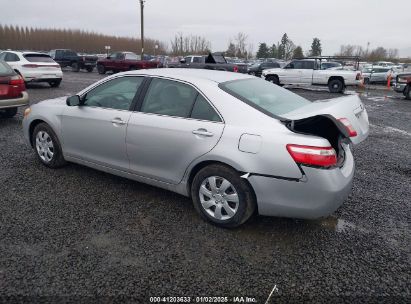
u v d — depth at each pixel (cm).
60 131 445
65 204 375
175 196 402
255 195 313
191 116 339
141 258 285
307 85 1814
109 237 314
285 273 272
